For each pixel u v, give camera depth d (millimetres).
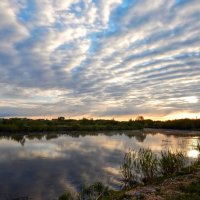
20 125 112938
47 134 103000
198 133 114812
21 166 33812
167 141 69375
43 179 26344
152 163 21906
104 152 47562
